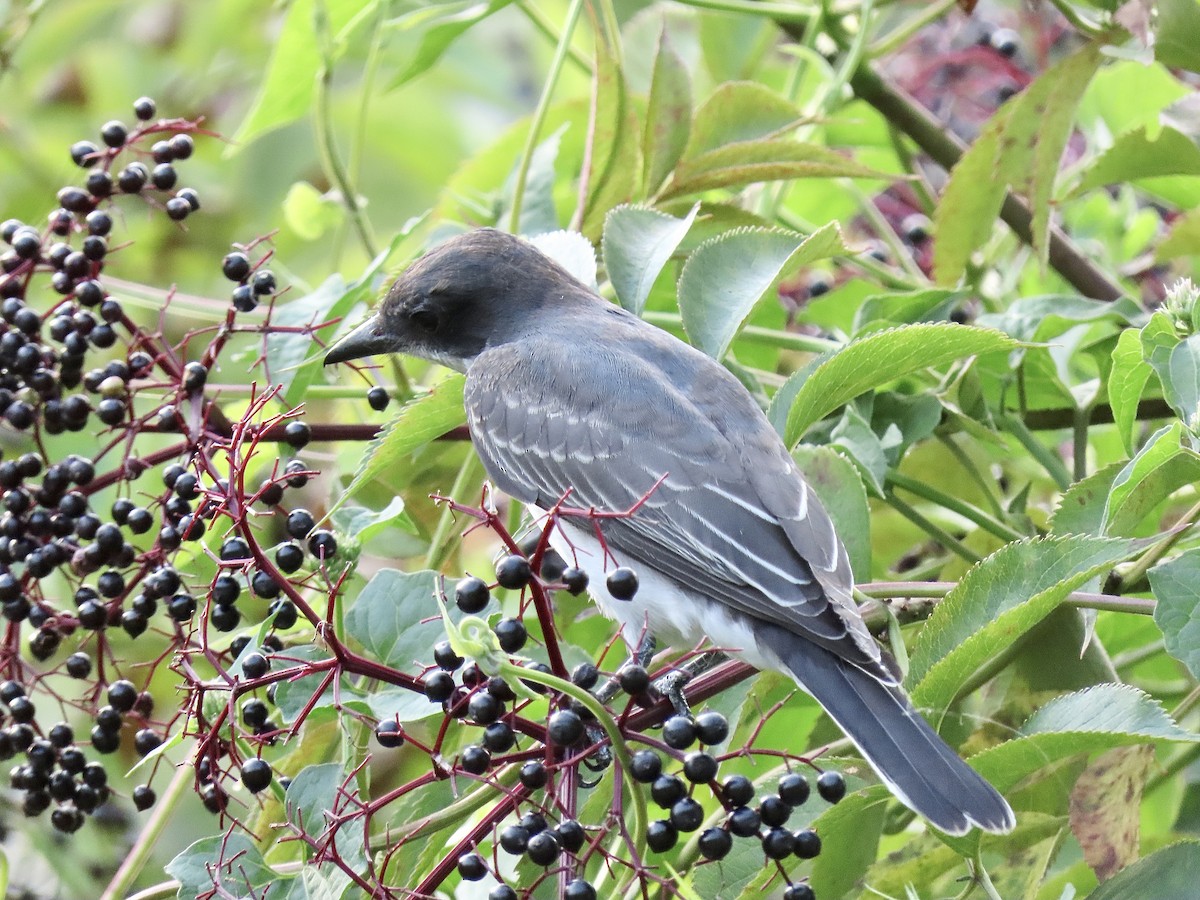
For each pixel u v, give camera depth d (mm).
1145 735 7488
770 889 8156
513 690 6895
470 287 11047
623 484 9875
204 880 7695
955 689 8555
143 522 8641
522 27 19125
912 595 9320
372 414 12031
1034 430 11227
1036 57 14188
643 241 10461
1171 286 12469
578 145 12977
